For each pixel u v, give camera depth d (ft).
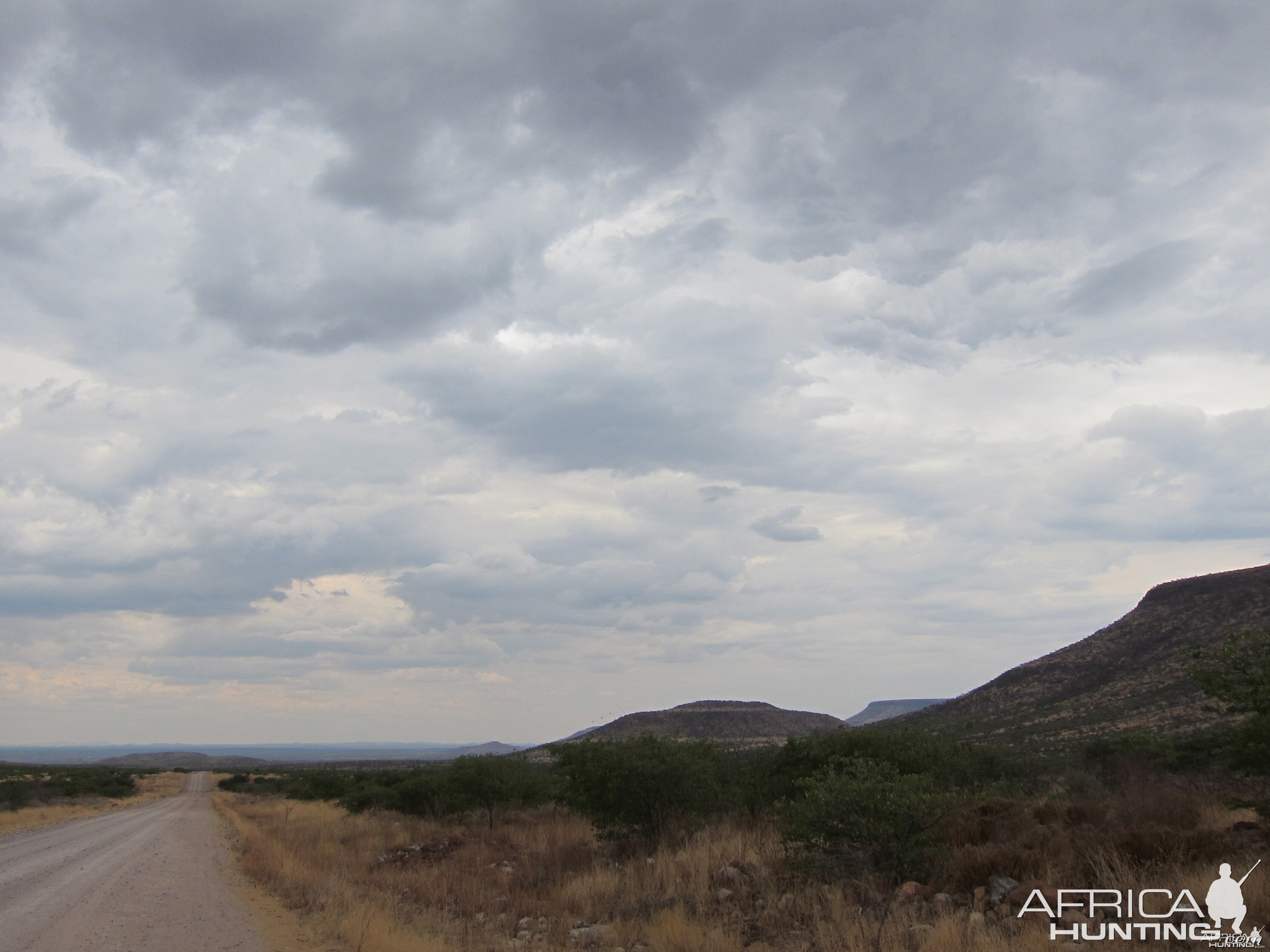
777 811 43.09
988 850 36.50
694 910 37.55
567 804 72.33
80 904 43.80
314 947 33.32
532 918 41.22
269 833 96.12
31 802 180.34
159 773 497.87
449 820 113.80
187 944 33.86
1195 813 41.98
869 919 30.73
